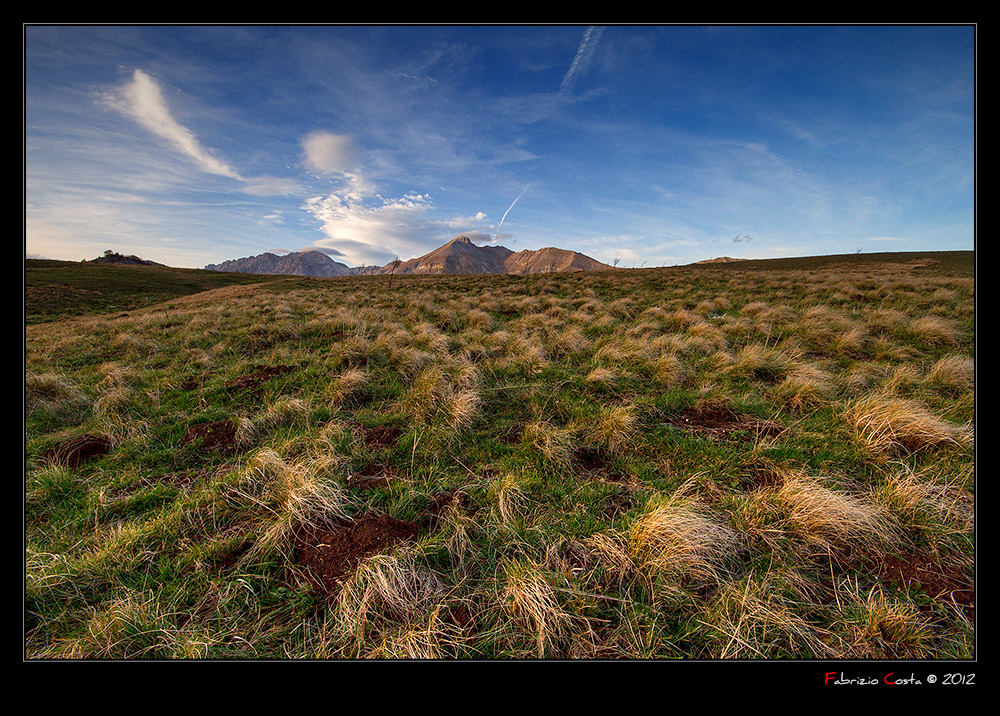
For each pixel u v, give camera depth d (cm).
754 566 250
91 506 328
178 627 228
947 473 328
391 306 1423
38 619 230
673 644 211
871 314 869
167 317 1216
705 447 388
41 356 815
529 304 1245
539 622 215
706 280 2044
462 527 284
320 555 270
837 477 334
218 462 404
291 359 705
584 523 295
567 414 479
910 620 212
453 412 467
